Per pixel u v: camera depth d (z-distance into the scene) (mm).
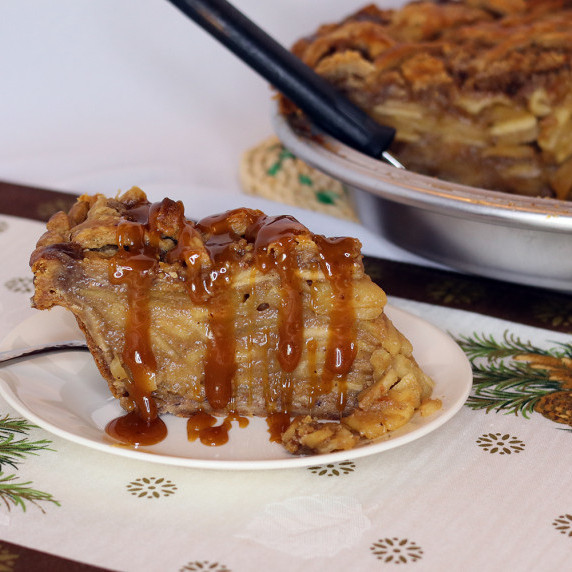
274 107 802
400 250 763
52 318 645
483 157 802
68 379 610
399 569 524
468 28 809
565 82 774
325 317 594
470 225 684
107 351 594
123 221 597
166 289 587
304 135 762
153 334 591
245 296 591
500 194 679
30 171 925
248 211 609
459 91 786
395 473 571
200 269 585
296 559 527
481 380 633
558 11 834
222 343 592
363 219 754
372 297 591
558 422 604
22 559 523
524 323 684
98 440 571
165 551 529
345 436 572
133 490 557
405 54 794
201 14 706
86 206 629
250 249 593
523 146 794
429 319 682
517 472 573
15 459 570
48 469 566
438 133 803
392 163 759
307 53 820
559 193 798
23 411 574
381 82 797
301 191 839
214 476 566
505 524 545
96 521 542
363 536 538
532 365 646
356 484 564
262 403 603
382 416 580
